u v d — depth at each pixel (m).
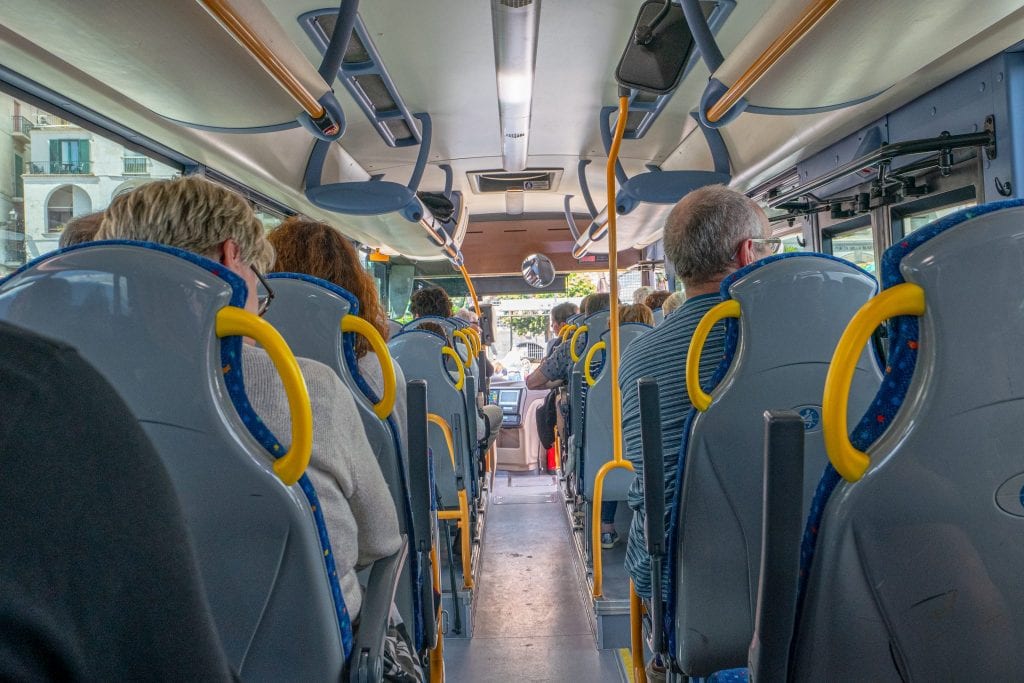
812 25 1.98
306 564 1.03
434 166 7.02
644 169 7.08
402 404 2.19
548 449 7.18
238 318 0.93
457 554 4.02
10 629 0.39
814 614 0.96
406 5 3.75
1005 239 0.82
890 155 3.10
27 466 0.41
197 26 2.03
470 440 3.90
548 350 7.12
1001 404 0.85
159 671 0.48
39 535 0.41
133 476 0.47
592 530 3.38
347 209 5.15
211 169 4.26
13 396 0.41
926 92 3.40
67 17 1.96
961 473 0.88
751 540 1.57
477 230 9.15
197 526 1.00
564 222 9.09
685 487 1.55
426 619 1.80
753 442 1.50
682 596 1.62
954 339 0.84
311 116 2.79
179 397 0.93
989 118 3.00
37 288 0.91
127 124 3.29
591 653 3.15
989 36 2.72
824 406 0.89
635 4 3.76
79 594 0.43
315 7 3.63
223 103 2.67
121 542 0.46
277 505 0.99
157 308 0.92
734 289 1.43
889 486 0.89
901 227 3.84
